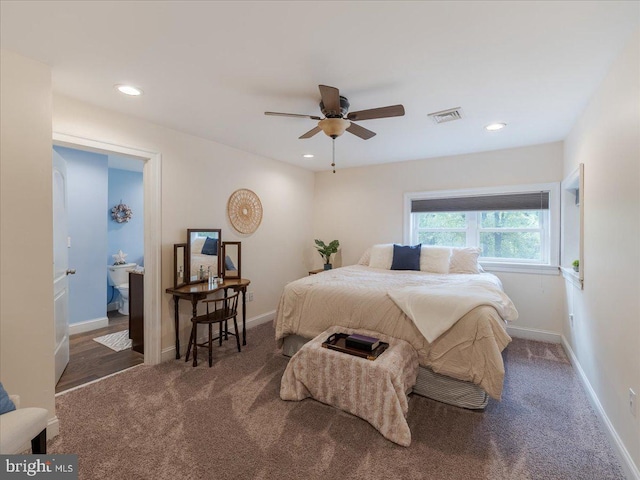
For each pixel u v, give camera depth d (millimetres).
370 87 2166
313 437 1880
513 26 1513
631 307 1569
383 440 1857
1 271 1668
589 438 1881
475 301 2188
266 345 3414
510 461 1694
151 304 2908
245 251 3979
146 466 1643
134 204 5352
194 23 1490
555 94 2268
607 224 1930
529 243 3809
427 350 2266
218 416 2088
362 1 1340
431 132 3156
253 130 3117
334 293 2744
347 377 2105
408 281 3066
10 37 1581
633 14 1418
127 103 2436
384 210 4641
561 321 3492
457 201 4145
